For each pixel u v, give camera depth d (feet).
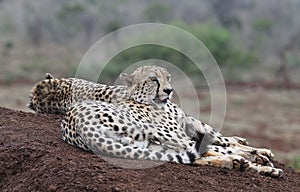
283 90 216.13
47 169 34.83
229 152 40.16
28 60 234.38
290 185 37.96
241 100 189.88
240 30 278.26
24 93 171.42
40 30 271.90
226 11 290.35
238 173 37.81
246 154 40.22
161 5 271.08
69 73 207.41
